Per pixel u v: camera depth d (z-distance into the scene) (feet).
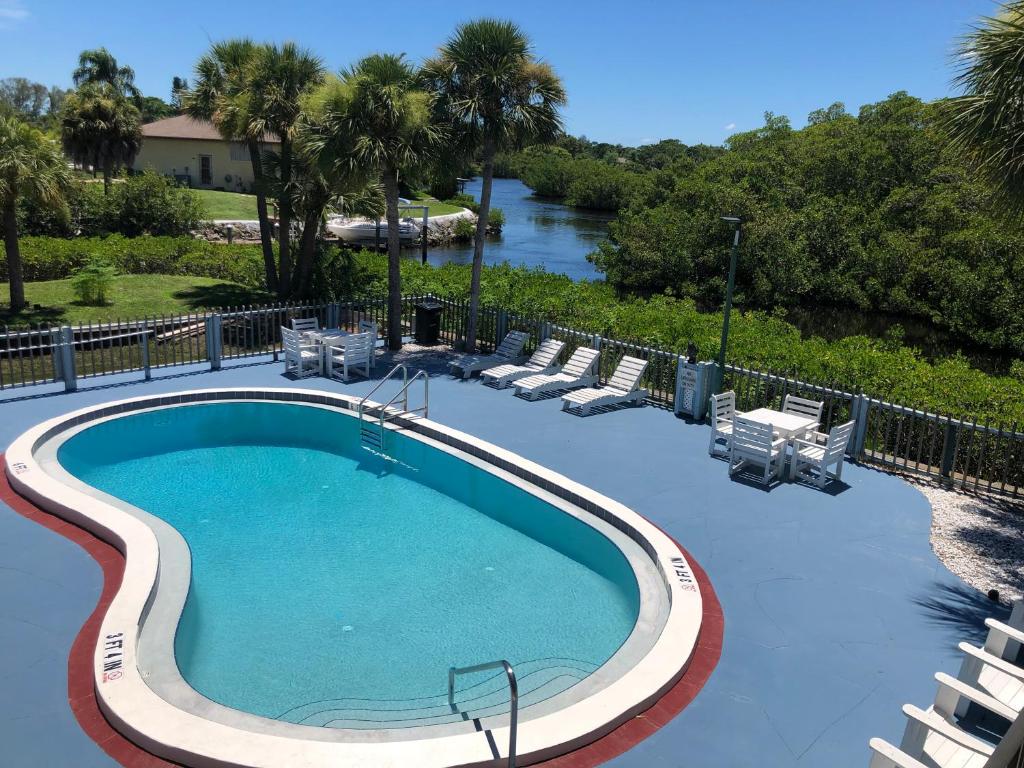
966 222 121.60
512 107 51.47
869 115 187.52
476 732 17.53
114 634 20.25
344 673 21.44
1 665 19.92
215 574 27.02
